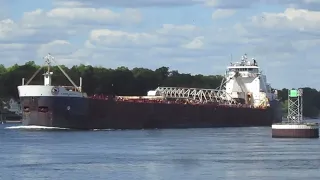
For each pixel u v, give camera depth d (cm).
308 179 18838
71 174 19750
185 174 19762
